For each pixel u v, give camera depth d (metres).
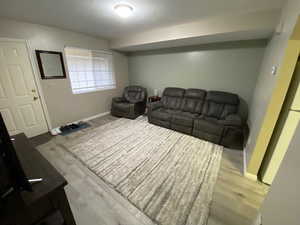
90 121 3.73
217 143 2.54
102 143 2.60
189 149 2.38
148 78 4.49
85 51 3.53
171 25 2.74
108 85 4.32
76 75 3.46
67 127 3.21
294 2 1.20
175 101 3.61
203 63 3.39
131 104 3.81
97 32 3.25
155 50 4.06
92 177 1.78
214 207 1.38
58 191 0.87
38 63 2.76
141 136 2.85
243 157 2.17
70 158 2.17
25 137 1.40
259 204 1.41
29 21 2.49
